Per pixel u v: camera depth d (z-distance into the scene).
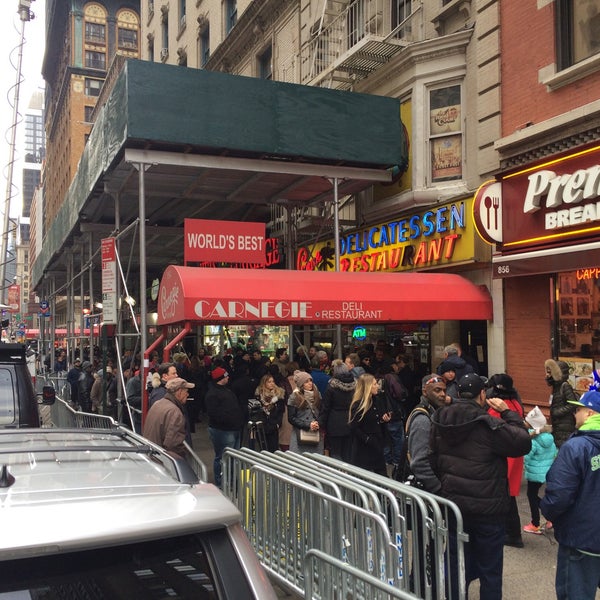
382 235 12.64
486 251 10.32
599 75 8.52
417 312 9.79
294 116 10.68
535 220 9.13
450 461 4.12
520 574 5.14
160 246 18.39
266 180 12.17
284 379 9.80
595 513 3.56
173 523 1.83
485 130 10.54
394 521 4.05
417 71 11.79
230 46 20.80
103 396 10.58
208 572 1.88
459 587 3.85
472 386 4.15
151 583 1.80
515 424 4.14
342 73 14.29
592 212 8.12
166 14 29.25
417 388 11.52
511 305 9.93
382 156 11.43
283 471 5.04
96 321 22.19
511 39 10.11
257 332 18.69
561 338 8.99
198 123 9.89
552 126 8.93
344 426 6.92
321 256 14.78
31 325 84.31
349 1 14.51
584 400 3.75
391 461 8.66
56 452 2.69
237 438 8.15
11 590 1.64
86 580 1.72
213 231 10.03
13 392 6.35
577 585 3.62
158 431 6.02
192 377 12.37
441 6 11.79
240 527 2.03
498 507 4.01
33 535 1.64
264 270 9.73
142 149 9.94
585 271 8.57
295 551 4.55
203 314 8.70
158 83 9.66
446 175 11.55
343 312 9.38
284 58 17.61
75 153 63.81
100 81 65.62
